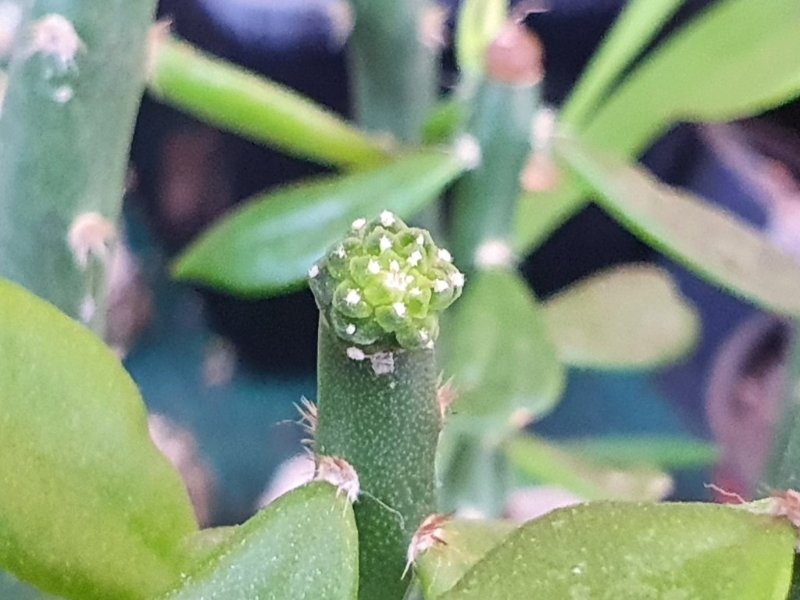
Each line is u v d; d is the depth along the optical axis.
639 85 0.11
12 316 0.05
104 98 0.06
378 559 0.05
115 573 0.05
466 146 0.09
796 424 0.05
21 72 0.06
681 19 0.14
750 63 0.10
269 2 0.14
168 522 0.05
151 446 0.05
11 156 0.06
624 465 0.11
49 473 0.05
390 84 0.10
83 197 0.07
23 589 0.06
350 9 0.10
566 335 0.11
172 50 0.09
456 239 0.09
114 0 0.06
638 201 0.08
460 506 0.10
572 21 0.14
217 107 0.09
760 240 0.08
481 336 0.08
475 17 0.10
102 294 0.07
